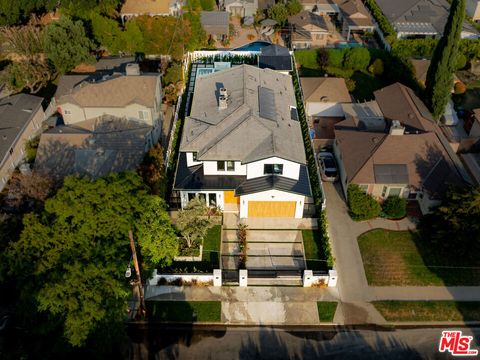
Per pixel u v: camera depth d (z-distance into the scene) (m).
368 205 46.78
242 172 46.91
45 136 53.59
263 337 37.75
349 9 89.56
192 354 36.56
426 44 78.25
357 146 51.53
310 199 49.91
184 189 45.78
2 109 58.28
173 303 39.94
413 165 48.75
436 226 43.94
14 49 72.81
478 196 40.91
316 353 36.69
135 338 37.56
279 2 93.75
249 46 83.75
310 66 76.56
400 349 36.97
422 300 40.56
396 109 58.16
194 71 70.38
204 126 48.22
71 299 32.28
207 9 94.56
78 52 68.12
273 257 43.75
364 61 74.19
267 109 49.72
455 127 61.09
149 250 38.62
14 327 35.53
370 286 41.66
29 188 44.22
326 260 42.72
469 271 42.97
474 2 90.38
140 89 57.44
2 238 37.38
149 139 56.06
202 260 43.19
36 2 81.62
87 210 34.47
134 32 72.69
